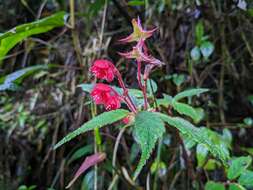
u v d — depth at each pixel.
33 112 0.43
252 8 0.35
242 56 0.38
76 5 0.44
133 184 0.34
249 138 0.36
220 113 0.37
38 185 0.42
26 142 0.42
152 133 0.15
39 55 0.45
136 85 0.38
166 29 0.38
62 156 0.41
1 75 0.46
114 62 0.40
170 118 0.17
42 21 0.29
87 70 0.39
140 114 0.16
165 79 0.37
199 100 0.37
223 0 0.37
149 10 0.39
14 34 0.28
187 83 0.37
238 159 0.25
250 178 0.24
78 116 0.40
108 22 0.41
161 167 0.34
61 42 0.44
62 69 0.43
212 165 0.31
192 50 0.36
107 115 0.17
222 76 0.37
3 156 0.42
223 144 0.27
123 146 0.36
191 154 0.34
